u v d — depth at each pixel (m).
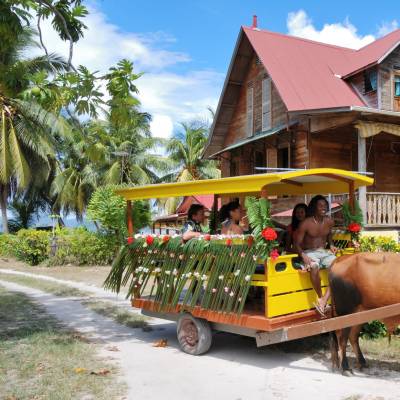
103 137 9.91
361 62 19.67
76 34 8.57
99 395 5.58
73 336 8.55
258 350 7.52
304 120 17.05
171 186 7.82
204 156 24.00
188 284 7.84
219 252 6.95
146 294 9.95
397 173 18.97
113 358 7.18
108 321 10.05
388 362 6.79
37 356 7.12
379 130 14.28
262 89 20.16
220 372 6.47
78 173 38.38
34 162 31.25
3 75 8.80
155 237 7.96
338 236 8.12
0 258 26.69
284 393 5.64
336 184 8.30
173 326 9.48
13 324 9.69
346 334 6.31
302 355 7.21
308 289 6.95
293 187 8.73
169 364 6.88
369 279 6.03
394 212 14.80
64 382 5.99
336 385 5.87
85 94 8.14
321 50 21.06
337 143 17.55
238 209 7.68
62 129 29.44
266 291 6.41
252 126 20.95
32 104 27.11
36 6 8.05
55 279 17.88
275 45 20.03
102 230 23.20
